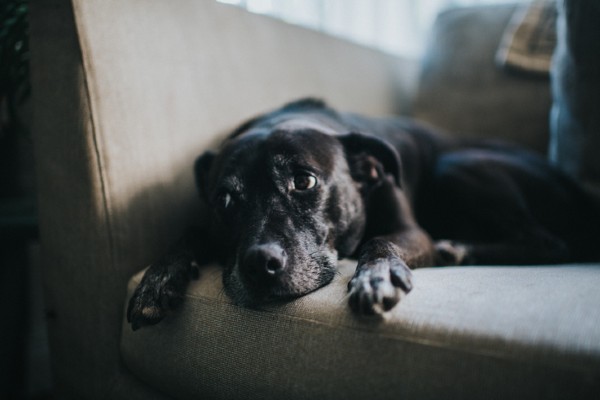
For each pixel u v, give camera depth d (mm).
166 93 1251
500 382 613
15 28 1413
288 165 1152
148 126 1188
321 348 765
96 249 1095
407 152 1750
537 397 587
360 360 722
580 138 1407
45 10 1073
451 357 652
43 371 1997
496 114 2188
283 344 808
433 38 2453
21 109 1821
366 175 1395
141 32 1191
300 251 1026
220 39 1495
